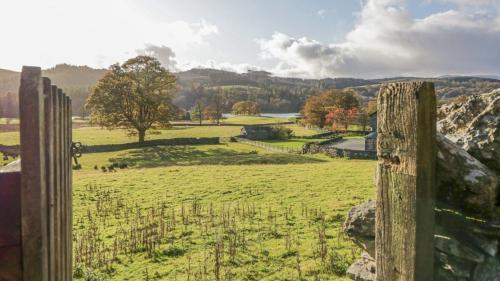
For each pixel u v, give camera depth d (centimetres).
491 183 343
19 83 240
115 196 2088
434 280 361
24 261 244
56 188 330
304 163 3638
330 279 911
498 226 342
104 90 5131
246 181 2403
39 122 244
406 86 313
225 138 6556
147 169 3228
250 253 1116
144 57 5300
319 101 9069
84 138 6372
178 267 1041
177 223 1486
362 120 8212
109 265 1069
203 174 2761
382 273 340
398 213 324
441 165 344
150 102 5206
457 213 363
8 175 241
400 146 320
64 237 398
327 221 1440
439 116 521
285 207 1698
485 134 393
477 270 344
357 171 2759
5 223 240
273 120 11712
